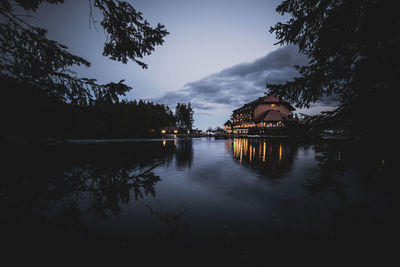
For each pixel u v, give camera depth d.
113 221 3.29
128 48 4.49
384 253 2.25
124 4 3.81
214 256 2.36
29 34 3.46
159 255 2.35
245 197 4.82
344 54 3.70
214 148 18.89
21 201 3.12
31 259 2.07
